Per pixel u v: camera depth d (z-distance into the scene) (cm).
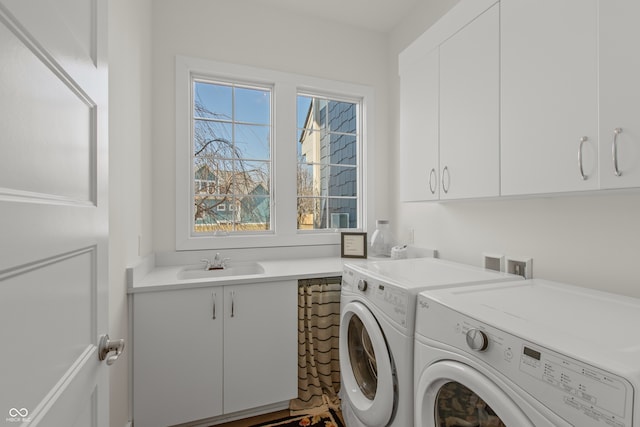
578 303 97
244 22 224
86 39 68
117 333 133
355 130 268
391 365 120
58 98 55
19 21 42
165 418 153
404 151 188
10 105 41
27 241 44
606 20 86
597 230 121
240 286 169
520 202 153
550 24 103
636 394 52
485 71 131
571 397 61
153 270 190
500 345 76
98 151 74
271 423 171
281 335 177
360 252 237
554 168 102
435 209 213
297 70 239
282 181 236
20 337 43
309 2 228
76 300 62
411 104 182
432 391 99
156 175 202
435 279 130
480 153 134
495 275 139
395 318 118
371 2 229
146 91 186
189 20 210
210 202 224
